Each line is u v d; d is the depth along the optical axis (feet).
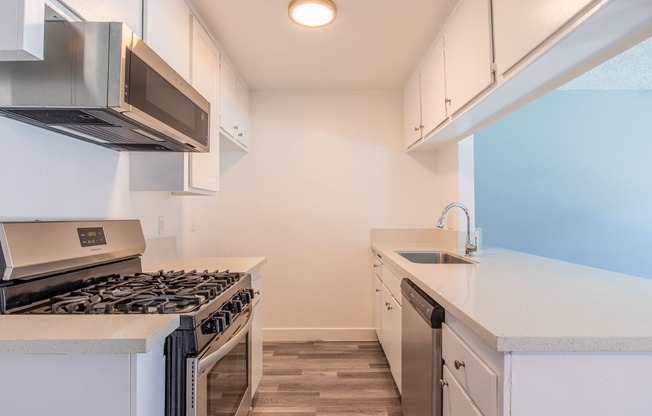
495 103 5.22
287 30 6.69
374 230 9.88
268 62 8.10
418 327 4.79
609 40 3.39
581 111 9.72
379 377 7.72
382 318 8.29
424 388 4.49
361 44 7.27
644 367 2.56
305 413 6.35
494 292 3.86
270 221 9.98
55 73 2.97
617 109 9.72
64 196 4.02
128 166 5.20
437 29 6.71
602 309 3.17
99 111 3.10
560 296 3.67
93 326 2.65
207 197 8.99
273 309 10.00
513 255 6.98
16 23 2.52
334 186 9.98
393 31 6.76
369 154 9.96
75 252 3.78
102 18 3.68
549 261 6.18
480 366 2.97
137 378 2.53
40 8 2.65
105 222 4.42
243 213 9.96
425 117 7.82
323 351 9.18
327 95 9.98
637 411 2.56
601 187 9.68
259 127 9.96
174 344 3.08
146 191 5.37
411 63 8.23
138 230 5.03
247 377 5.34
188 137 4.33
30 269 3.20
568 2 3.22
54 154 3.87
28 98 2.96
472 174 8.18
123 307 3.16
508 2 4.25
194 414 3.11
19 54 2.61
